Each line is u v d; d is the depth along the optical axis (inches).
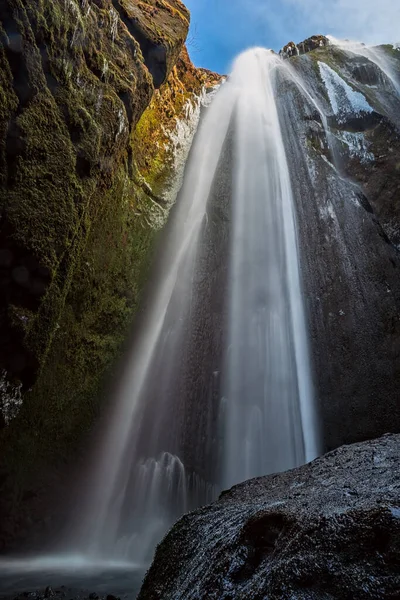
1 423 296.7
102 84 363.3
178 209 579.8
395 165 571.2
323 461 175.3
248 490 172.6
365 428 441.4
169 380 495.8
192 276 555.5
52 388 374.0
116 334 454.9
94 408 425.4
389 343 471.2
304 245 549.3
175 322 529.7
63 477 390.3
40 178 292.2
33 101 288.7
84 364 413.4
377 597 69.3
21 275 281.9
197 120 676.7
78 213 320.2
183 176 609.6
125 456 444.8
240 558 99.2
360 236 534.3
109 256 428.8
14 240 274.5
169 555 135.3
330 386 469.7
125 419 458.3
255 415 473.7
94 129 338.3
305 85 722.8
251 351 505.4
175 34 506.3
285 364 492.7
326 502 106.5
